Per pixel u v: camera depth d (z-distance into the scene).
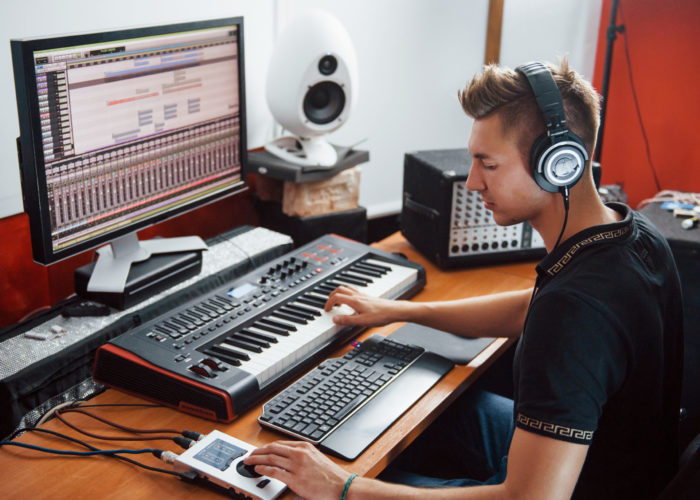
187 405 1.19
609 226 0.97
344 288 1.44
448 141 2.66
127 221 1.45
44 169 1.24
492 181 1.00
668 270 1.02
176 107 1.49
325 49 1.76
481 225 1.77
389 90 2.45
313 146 1.91
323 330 1.37
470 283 1.72
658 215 1.99
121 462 1.09
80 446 1.12
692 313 1.84
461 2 2.48
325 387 1.23
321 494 0.98
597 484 1.05
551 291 0.93
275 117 1.87
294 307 1.43
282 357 1.27
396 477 1.32
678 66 2.72
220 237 1.79
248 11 1.95
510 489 0.90
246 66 2.00
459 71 2.58
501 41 2.62
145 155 1.45
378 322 1.39
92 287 1.38
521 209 1.01
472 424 1.50
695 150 2.78
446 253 1.76
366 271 1.62
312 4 2.13
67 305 1.41
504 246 1.81
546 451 0.88
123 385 1.25
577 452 0.88
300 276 1.54
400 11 2.36
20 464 1.08
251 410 1.21
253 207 2.06
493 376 1.95
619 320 0.91
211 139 1.60
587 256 0.96
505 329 1.38
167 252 1.54
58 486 1.03
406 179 1.91
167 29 1.41
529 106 0.95
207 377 1.19
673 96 2.77
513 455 0.91
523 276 1.77
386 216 2.62
